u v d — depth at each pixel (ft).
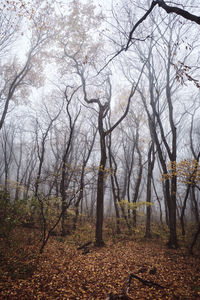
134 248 31.60
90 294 16.21
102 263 23.63
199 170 24.26
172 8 13.52
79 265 22.21
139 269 22.02
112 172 31.22
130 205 35.47
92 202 67.21
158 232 38.81
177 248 31.89
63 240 31.83
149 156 46.37
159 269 22.56
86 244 30.37
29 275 17.89
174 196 33.37
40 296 14.92
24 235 29.96
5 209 22.34
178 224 54.34
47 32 45.14
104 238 36.65
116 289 17.30
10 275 17.22
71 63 45.93
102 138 33.30
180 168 25.75
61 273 19.42
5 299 13.96
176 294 16.76
